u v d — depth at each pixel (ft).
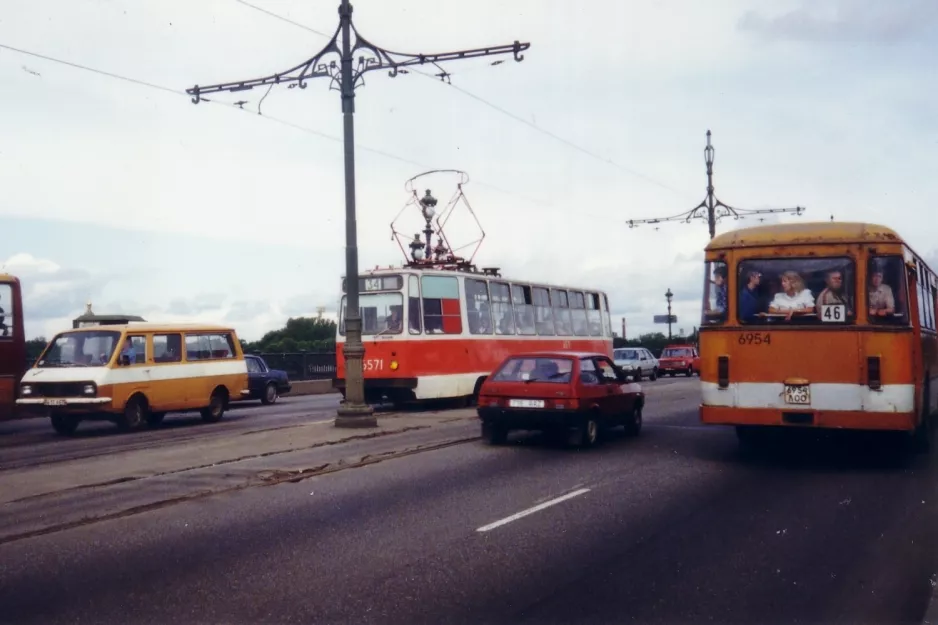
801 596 20.74
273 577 22.13
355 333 57.47
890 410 38.09
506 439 50.80
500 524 28.09
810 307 39.50
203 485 35.50
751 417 39.99
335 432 54.08
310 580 21.86
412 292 72.54
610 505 31.27
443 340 74.33
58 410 57.98
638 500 32.19
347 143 57.67
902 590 21.22
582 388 46.78
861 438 51.60
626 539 26.18
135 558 24.03
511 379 48.01
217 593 20.83
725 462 42.04
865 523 28.40
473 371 77.05
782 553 24.61
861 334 38.63
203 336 68.23
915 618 19.22
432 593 20.83
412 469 39.68
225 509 30.63
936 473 38.58
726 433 55.36
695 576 22.34
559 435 53.52
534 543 25.63
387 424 59.67
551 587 21.35
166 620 18.97
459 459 42.93
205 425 65.00
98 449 49.34
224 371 69.36
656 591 21.08
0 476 38.37
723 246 41.22
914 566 23.29
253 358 93.76
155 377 62.49
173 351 64.85
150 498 32.81
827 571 22.85
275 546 25.25
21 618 19.15
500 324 81.66
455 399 77.41
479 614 19.36
